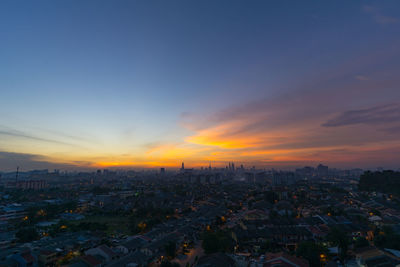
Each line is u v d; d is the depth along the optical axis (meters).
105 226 136.12
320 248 80.69
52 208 180.88
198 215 175.38
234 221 159.00
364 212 157.25
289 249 96.44
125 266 76.88
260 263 72.56
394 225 117.00
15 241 106.56
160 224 146.38
